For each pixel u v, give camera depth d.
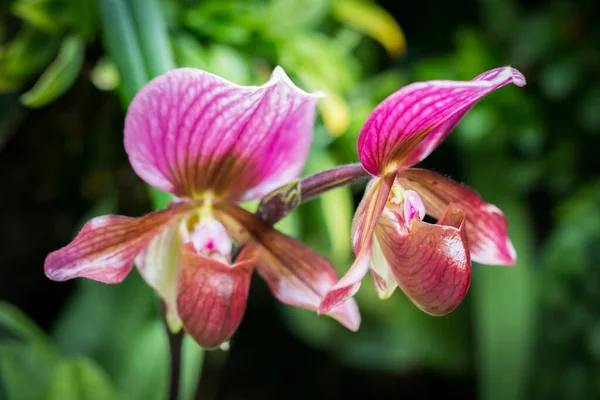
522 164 0.72
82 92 0.53
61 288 0.64
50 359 0.42
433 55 0.78
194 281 0.31
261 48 0.50
